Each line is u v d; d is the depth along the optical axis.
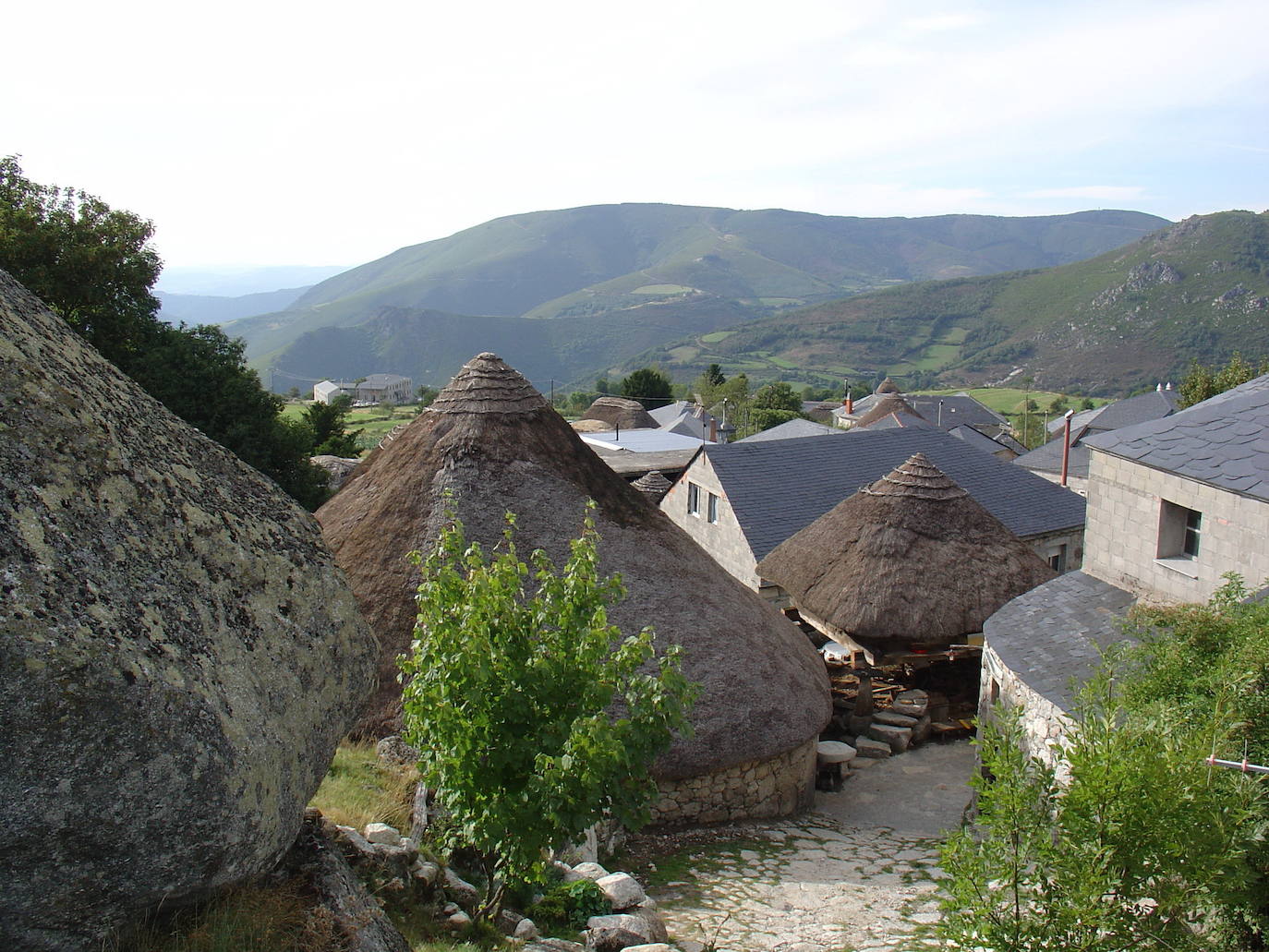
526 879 6.73
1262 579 11.88
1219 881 5.44
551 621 6.66
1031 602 14.55
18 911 3.55
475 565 6.74
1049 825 5.55
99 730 3.51
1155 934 5.34
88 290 27.12
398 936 5.29
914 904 9.75
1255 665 6.99
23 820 3.40
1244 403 13.97
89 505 4.09
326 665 5.15
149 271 29.11
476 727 6.34
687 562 14.43
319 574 5.50
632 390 86.94
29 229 26.30
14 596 3.43
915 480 19.88
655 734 6.43
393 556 13.25
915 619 17.75
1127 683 8.36
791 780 13.59
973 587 18.08
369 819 7.68
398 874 6.64
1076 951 5.26
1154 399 70.44
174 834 3.81
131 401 5.14
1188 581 13.01
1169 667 8.08
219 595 4.56
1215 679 7.09
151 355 29.33
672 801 12.52
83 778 3.50
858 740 16.69
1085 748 5.57
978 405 95.50
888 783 15.24
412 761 9.79
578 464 14.88
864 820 13.58
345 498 15.31
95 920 3.80
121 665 3.60
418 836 7.86
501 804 6.14
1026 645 13.19
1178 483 13.12
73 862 3.60
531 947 6.63
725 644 13.25
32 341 4.58
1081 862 5.27
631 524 14.43
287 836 4.54
